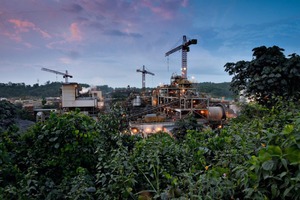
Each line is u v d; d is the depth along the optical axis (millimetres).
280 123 2492
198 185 1568
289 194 1244
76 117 3057
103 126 3484
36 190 2205
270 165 1273
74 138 2818
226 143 2484
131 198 1956
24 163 2807
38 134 2941
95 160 2955
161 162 2330
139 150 2582
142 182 2150
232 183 1572
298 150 1283
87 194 1935
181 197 1418
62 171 2801
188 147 2652
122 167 2012
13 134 3109
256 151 1877
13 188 1918
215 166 2064
